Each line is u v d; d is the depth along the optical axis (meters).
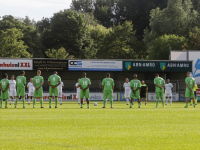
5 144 14.66
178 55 85.06
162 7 160.88
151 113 30.73
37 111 33.19
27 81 72.81
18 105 49.53
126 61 76.81
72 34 126.94
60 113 30.44
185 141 15.72
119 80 82.19
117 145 14.66
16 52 116.56
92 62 75.88
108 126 20.84
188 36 127.75
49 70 74.31
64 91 74.50
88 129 19.45
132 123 22.42
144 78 83.12
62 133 17.86
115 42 133.00
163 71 77.81
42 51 129.88
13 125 21.19
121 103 60.62
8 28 130.00
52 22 128.88
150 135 17.31
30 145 14.49
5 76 40.06
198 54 84.88
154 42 124.00
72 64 75.06
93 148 13.95
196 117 26.69
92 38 139.75
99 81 79.69
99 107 42.44
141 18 163.00
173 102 70.06
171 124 21.97
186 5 131.75
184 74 81.81
